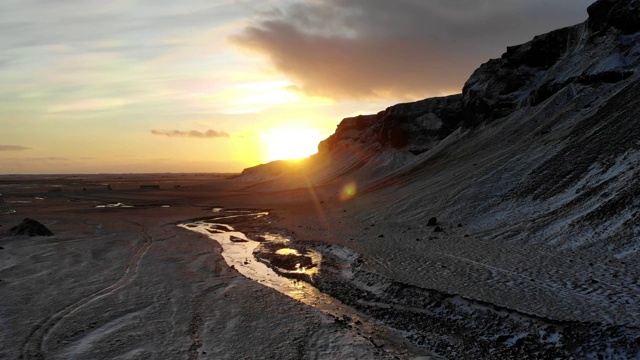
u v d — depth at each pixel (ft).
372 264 67.97
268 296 55.72
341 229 109.60
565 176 96.43
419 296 51.44
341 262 74.49
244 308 50.70
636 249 57.77
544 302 44.42
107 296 55.21
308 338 41.60
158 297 54.95
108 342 40.29
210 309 50.29
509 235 79.30
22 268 70.54
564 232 72.02
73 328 43.83
